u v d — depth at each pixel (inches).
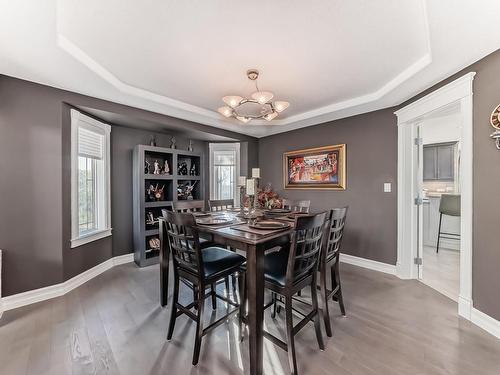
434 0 52.6
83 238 111.5
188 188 166.6
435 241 169.3
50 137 97.7
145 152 145.9
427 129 192.2
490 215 73.3
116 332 73.8
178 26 66.8
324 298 73.5
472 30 61.6
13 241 89.7
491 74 72.6
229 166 190.5
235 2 57.9
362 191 134.3
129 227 144.3
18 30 62.3
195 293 83.9
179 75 96.9
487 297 74.2
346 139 141.4
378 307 89.3
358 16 62.8
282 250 82.6
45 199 96.3
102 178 129.3
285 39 73.0
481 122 75.6
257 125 161.9
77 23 64.8
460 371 58.4
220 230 68.8
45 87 96.5
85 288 105.5
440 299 95.3
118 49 78.0
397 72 93.9
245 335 73.0
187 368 59.6
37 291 93.8
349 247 140.1
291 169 170.7
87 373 57.7
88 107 108.5
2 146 88.3
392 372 58.1
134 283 111.2
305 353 65.1
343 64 88.0
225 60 85.4
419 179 118.0
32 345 67.5
